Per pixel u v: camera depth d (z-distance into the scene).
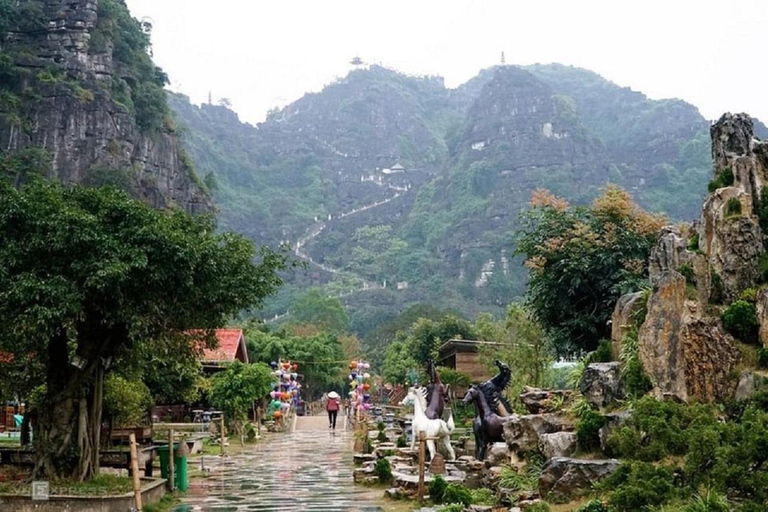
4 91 86.25
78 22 91.94
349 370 80.44
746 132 15.62
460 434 28.81
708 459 9.69
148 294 14.25
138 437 18.38
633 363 13.91
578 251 23.55
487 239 164.25
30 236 13.38
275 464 24.55
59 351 14.95
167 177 99.44
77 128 87.81
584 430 13.40
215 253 15.03
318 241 189.88
